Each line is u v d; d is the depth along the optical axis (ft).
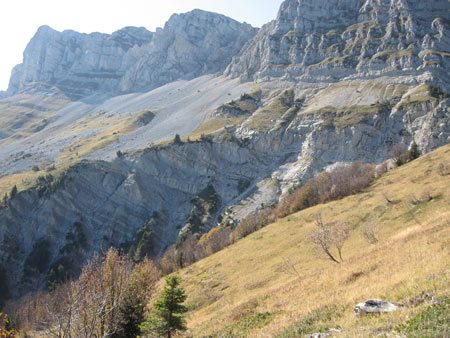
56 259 444.14
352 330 40.83
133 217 540.11
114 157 636.07
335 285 83.82
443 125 468.34
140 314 97.55
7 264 420.77
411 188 231.71
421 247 84.28
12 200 488.02
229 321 91.86
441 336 30.01
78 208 522.47
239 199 556.92
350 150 563.07
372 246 131.54
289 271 176.55
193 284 222.48
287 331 54.85
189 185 619.26
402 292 52.24
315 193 339.36
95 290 77.97
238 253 255.91
